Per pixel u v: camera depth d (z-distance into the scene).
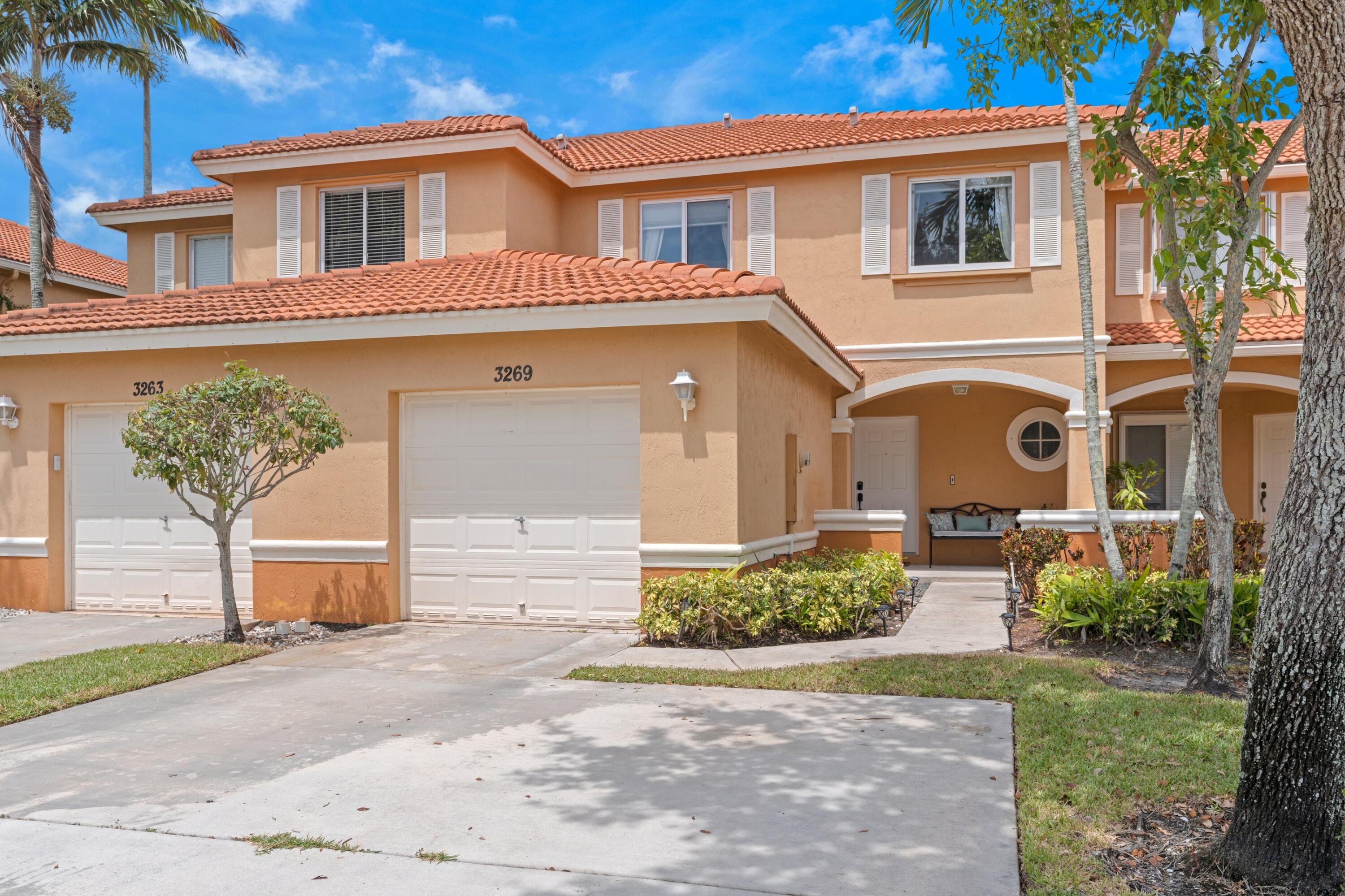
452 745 6.05
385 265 13.38
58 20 19.53
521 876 4.13
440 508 10.79
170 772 5.62
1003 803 4.91
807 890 3.97
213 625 10.89
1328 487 4.00
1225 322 7.20
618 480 10.26
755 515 10.39
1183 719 6.31
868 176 15.05
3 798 5.20
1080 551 11.93
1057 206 14.45
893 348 14.92
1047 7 7.55
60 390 11.84
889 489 17.92
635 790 5.16
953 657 8.45
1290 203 15.28
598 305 9.66
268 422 9.54
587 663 8.44
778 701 7.02
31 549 11.93
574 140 18.56
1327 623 3.97
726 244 15.51
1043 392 14.53
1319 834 3.98
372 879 4.12
